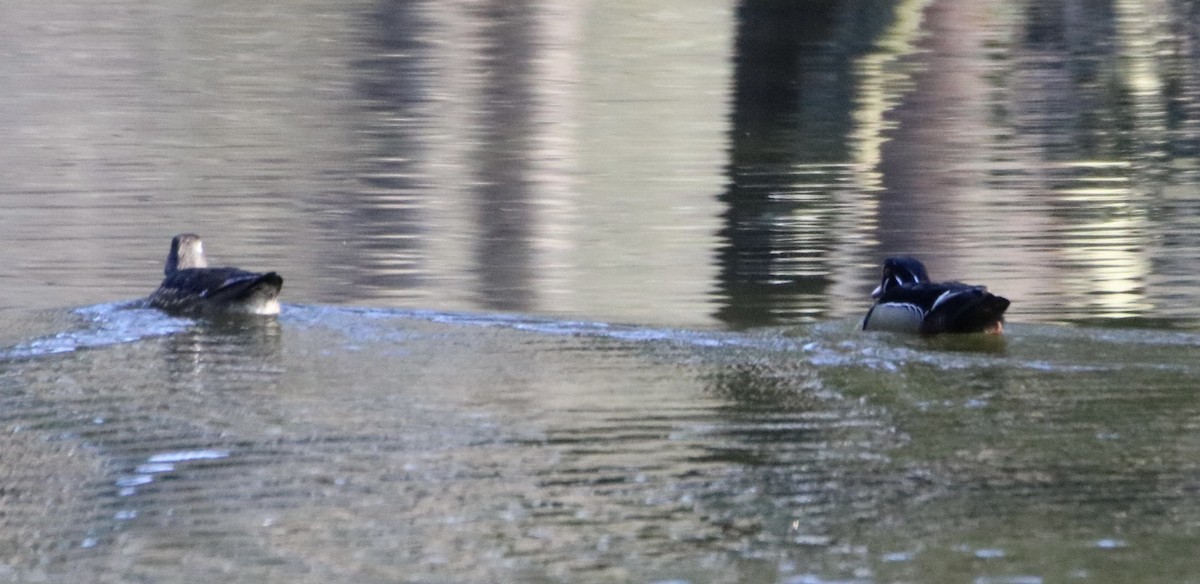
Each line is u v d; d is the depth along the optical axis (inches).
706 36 5128.0
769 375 1545.3
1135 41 5014.8
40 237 2453.2
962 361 1593.3
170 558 1042.7
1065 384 1496.1
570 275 2225.6
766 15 5467.5
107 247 2380.7
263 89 4185.5
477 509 1136.2
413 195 2869.1
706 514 1122.7
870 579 991.6
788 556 1037.8
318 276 2203.5
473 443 1301.7
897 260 1857.8
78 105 3902.6
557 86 4276.6
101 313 1859.0
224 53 4815.5
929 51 4830.2
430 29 5305.1
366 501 1154.0
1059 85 4288.9
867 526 1093.1
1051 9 5625.0
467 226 2591.0
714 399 1445.6
